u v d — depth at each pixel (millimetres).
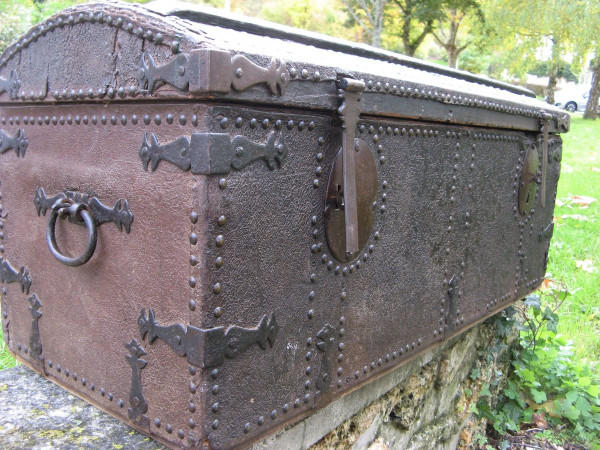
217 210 1005
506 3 12164
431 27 14523
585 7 11680
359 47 1700
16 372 1552
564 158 9695
